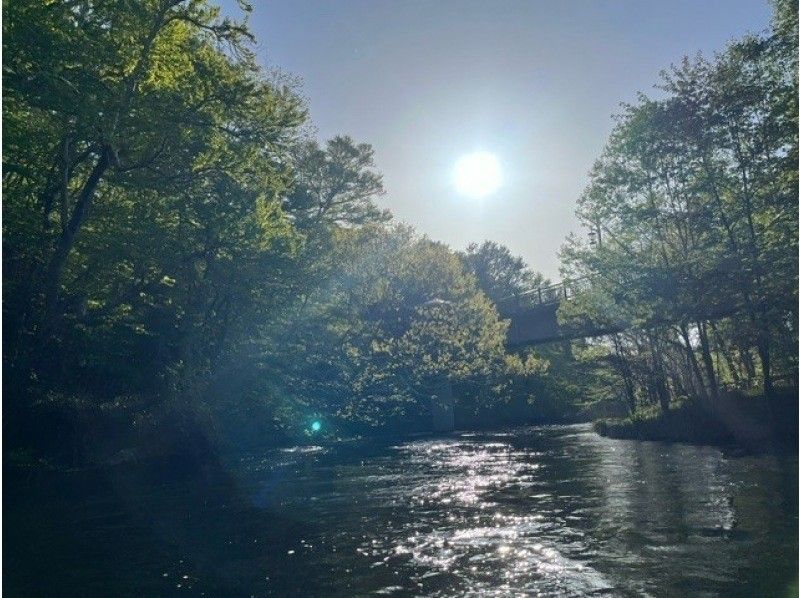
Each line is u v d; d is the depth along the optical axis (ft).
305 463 79.71
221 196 81.25
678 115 96.12
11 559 32.91
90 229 76.59
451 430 162.50
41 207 75.15
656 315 99.30
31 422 70.44
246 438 116.37
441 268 159.02
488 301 163.73
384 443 115.96
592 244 108.17
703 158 96.84
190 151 74.79
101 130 63.57
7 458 63.87
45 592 27.76
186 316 92.94
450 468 67.82
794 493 43.11
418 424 161.89
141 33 65.05
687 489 47.11
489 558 30.86
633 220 102.27
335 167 145.59
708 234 96.89
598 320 124.47
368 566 30.27
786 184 88.17
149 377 86.79
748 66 94.53
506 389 196.03
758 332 88.48
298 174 137.49
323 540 35.55
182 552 33.86
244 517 42.88
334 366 131.85
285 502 48.49
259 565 31.09
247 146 76.95
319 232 127.24
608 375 152.35
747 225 95.66
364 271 143.95
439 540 34.58
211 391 100.73
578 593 25.86
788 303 86.99
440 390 157.79
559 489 50.08
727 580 26.61
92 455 75.05
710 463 61.57
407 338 144.36
